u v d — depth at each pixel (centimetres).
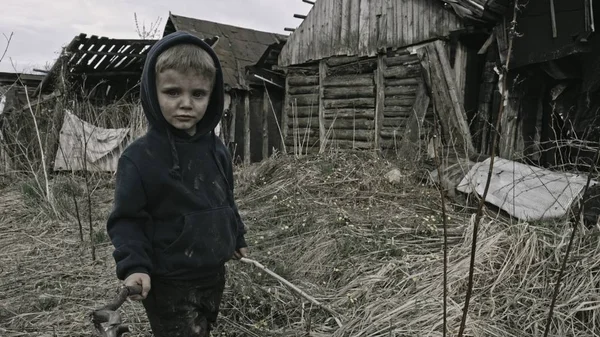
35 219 573
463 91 791
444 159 645
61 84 941
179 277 190
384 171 641
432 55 785
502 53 657
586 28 539
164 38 187
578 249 363
